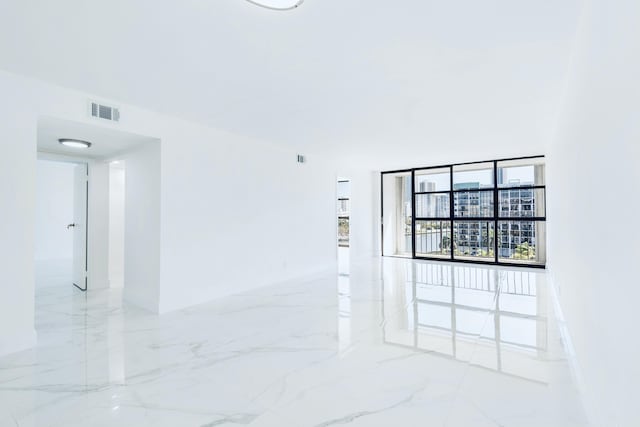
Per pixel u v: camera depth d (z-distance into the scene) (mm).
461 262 7898
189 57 2658
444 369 2535
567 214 3182
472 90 3377
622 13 1281
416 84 3213
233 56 2648
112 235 6715
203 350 2906
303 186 6457
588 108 2010
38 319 3787
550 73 2986
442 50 2576
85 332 3355
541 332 3318
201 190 4508
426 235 8500
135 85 3195
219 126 4621
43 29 2244
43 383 2336
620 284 1363
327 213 7129
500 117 4277
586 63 2047
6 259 2818
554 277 4957
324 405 2057
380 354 2814
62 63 2740
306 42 2441
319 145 5898
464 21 2193
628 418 1273
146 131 3887
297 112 4027
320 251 6895
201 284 4477
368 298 4695
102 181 5441
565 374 2443
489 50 2586
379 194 9172
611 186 1489
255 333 3320
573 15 2137
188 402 2098
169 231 4125
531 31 2318
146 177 4277
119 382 2352
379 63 2787
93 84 3160
